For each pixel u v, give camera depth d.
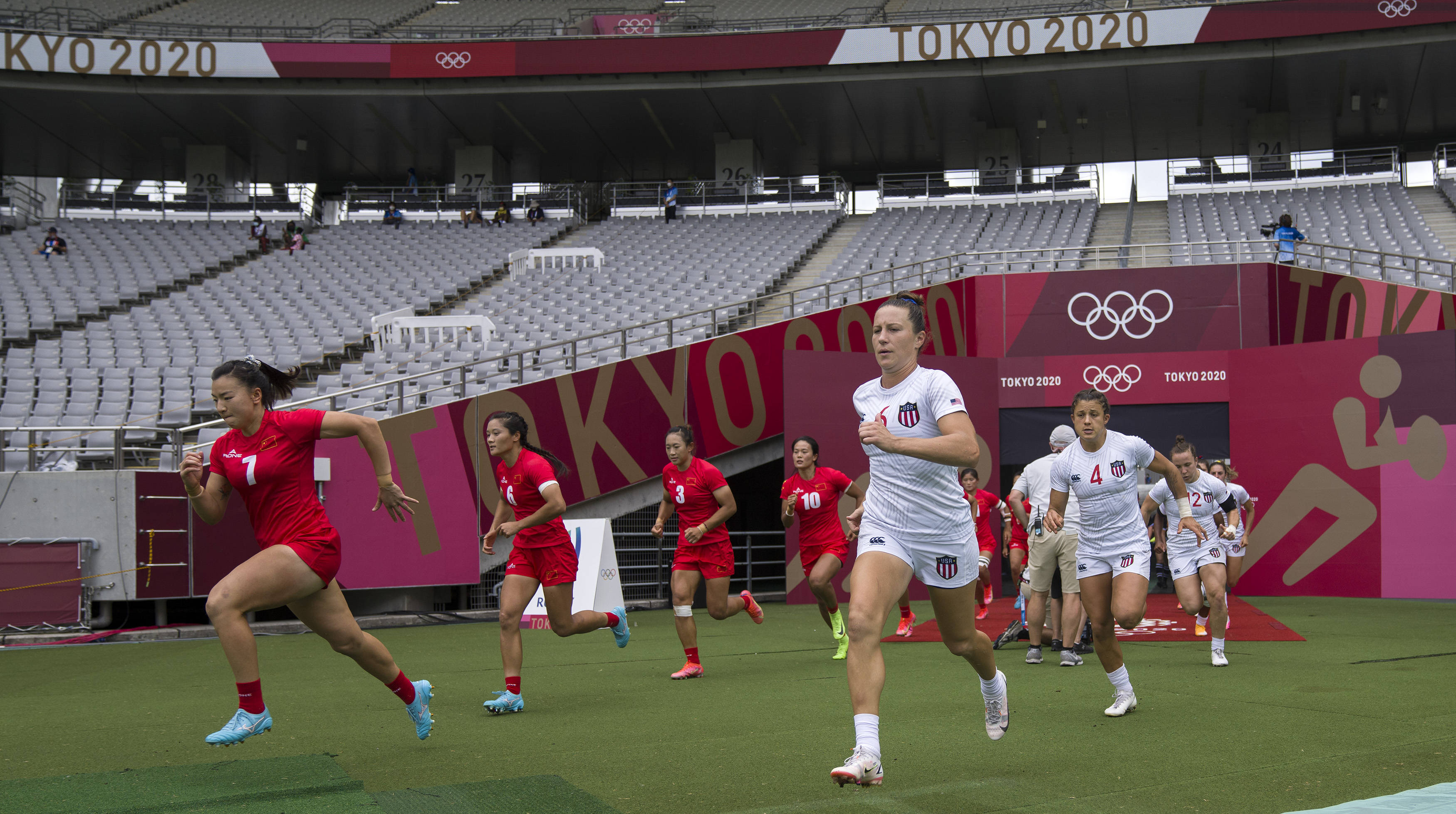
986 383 14.38
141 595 9.97
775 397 14.59
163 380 15.21
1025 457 14.68
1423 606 11.79
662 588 13.48
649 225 25.91
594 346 16.56
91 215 27.12
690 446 7.01
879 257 21.41
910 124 27.03
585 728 4.93
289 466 4.03
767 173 30.80
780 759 4.20
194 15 28.73
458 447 11.69
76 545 9.89
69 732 5.02
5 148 27.86
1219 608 6.93
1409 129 27.02
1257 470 13.74
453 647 8.82
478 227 26.22
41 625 9.74
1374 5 21.12
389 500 4.22
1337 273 15.45
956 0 27.56
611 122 26.86
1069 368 14.66
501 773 3.97
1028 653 7.22
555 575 5.67
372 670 4.28
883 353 3.59
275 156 29.11
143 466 12.67
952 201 26.55
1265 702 5.45
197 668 7.66
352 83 24.48
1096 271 15.15
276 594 3.93
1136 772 3.88
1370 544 12.80
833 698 5.85
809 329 14.96
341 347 17.14
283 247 24.52
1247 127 26.92
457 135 27.73
